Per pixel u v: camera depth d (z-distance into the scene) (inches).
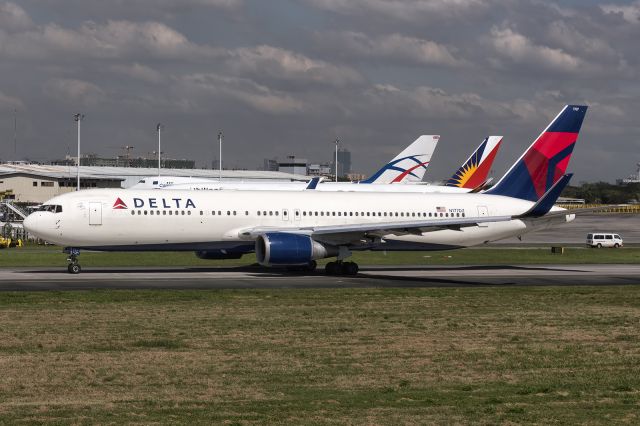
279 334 2347.4
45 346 2129.7
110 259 5226.4
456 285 3855.8
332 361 1983.3
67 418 1460.4
